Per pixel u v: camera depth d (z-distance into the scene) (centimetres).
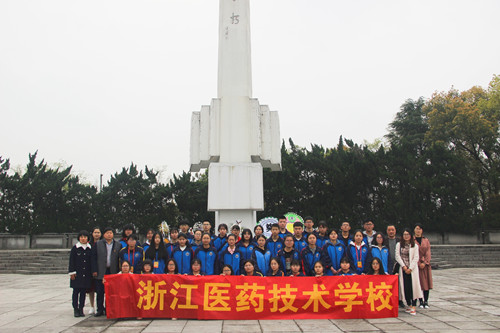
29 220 2464
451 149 3231
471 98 3406
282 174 2523
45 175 2750
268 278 712
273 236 859
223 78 1255
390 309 715
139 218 2684
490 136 2969
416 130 3944
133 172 2831
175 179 2773
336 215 2352
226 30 1284
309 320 690
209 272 766
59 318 730
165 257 786
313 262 792
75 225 2666
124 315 705
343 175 2381
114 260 773
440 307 826
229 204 1148
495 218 2458
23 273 1672
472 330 621
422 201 2392
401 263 795
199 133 1252
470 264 1794
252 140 1232
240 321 683
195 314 697
